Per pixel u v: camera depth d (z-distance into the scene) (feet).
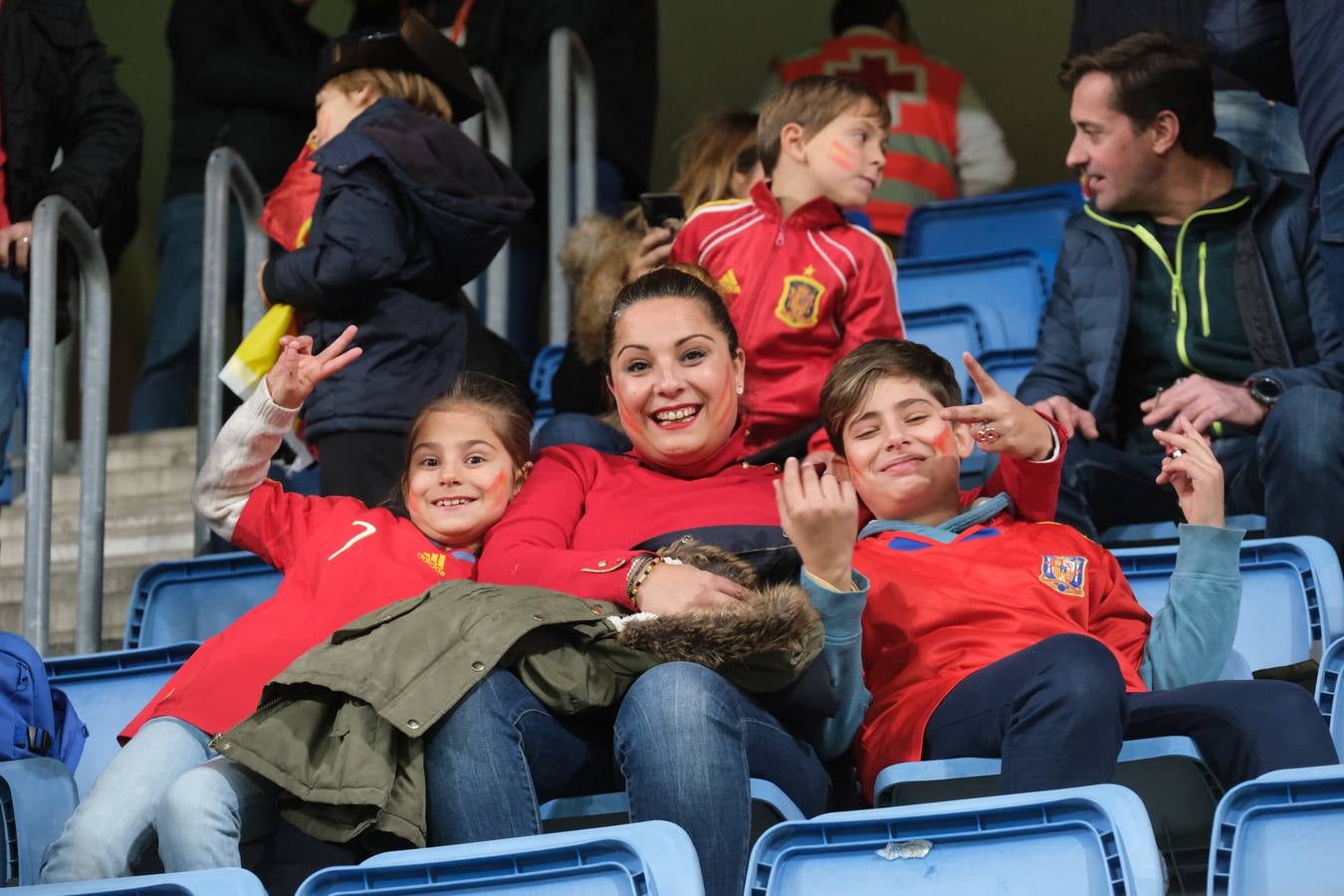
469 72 36.24
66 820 22.53
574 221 48.49
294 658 23.20
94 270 35.35
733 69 71.72
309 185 37.14
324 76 35.22
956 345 40.83
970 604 23.12
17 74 34.88
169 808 20.25
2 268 33.63
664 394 25.18
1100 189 34.27
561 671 21.06
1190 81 33.68
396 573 24.22
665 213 35.06
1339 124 29.63
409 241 32.40
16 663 23.40
